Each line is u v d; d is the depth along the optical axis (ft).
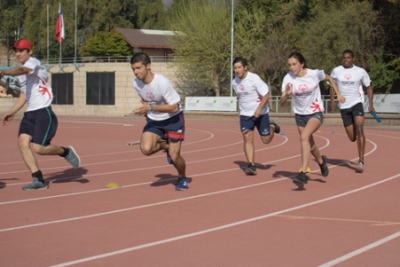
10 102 157.69
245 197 18.11
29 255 11.34
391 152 33.12
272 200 17.46
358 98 24.47
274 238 12.54
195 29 124.16
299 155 32.60
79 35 203.72
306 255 11.12
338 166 26.58
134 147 39.99
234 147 39.55
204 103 105.40
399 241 12.12
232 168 26.53
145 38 159.22
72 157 21.01
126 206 16.70
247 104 23.29
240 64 22.56
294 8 114.73
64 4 206.08
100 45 174.09
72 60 189.26
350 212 15.39
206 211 15.78
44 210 16.17
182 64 126.93
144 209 16.20
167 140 19.24
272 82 123.54
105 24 212.64
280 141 44.50
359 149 24.30
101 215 15.38
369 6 88.28
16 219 14.90
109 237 12.80
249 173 23.47
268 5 125.08
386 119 69.46
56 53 195.31
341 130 59.88
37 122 19.88
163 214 15.43
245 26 122.31
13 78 157.89
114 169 26.58
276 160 29.96
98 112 134.10
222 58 121.08
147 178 23.24
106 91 132.77
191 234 13.01
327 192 18.89
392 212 15.28
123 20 220.64
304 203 16.87
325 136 49.57
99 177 23.70
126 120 104.12
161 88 17.66
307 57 91.56
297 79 20.08
